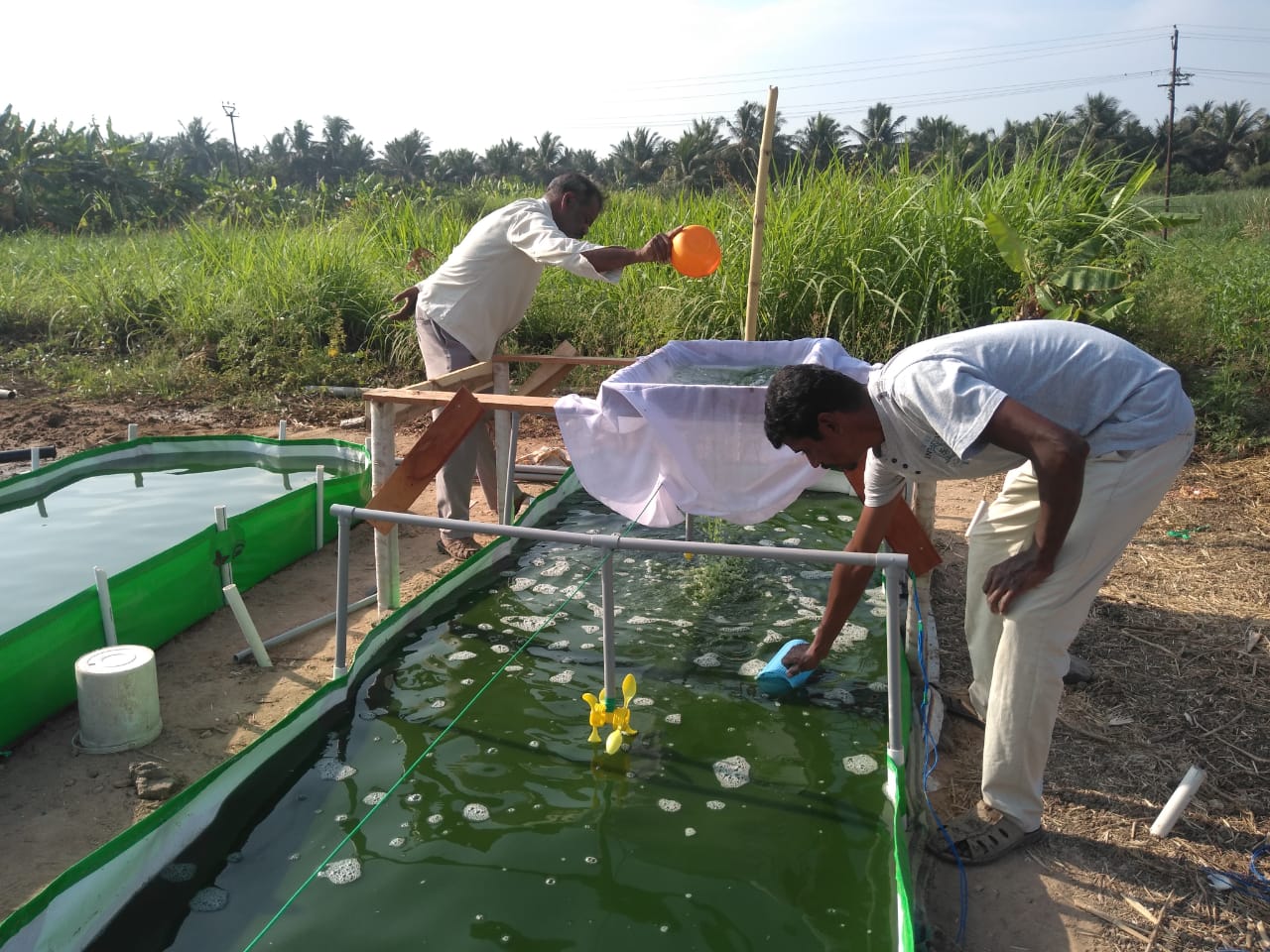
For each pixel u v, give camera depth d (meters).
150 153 78.12
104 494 5.95
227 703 3.47
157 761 3.10
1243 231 14.93
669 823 2.69
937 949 2.31
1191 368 7.06
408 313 5.27
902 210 7.88
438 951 2.19
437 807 2.76
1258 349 7.10
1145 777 2.97
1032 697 2.52
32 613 4.08
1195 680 3.50
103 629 3.55
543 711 3.32
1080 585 2.44
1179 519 5.16
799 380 2.39
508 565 4.71
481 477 5.27
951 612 4.20
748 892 2.40
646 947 2.21
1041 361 2.36
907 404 2.36
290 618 4.20
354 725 3.23
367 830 2.65
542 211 4.55
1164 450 2.37
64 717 3.39
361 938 2.23
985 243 7.55
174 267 10.94
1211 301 7.60
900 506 3.53
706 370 4.38
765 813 2.74
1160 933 2.37
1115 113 61.47
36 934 2.10
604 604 3.00
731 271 7.92
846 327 7.74
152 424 7.85
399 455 6.79
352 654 3.85
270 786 2.86
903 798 2.60
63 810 2.84
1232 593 4.20
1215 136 63.16
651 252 4.09
